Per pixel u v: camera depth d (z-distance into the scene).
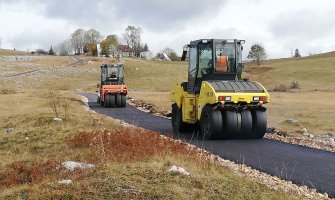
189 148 11.28
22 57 126.56
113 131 14.39
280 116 26.41
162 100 40.28
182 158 9.48
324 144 14.65
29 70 101.19
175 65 116.75
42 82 83.56
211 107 14.70
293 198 7.68
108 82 35.88
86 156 11.10
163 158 9.32
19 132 16.33
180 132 17.64
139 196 6.57
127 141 12.05
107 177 7.40
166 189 6.88
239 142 14.54
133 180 7.25
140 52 181.38
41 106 30.42
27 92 48.53
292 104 36.94
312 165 10.88
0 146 14.80
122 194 6.59
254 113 15.03
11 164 10.39
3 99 36.66
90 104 37.72
